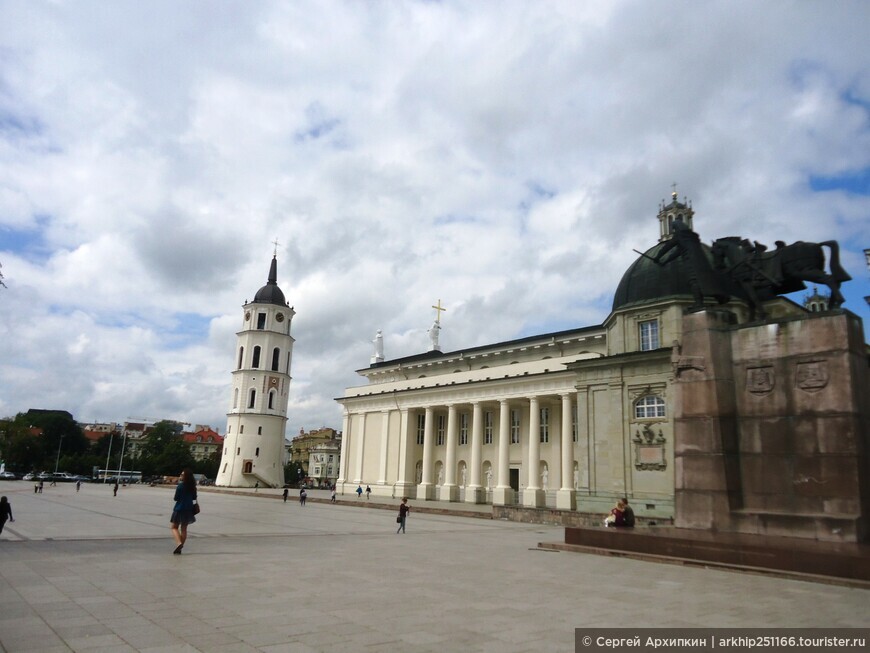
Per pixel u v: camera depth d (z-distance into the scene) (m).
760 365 17.22
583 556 17.53
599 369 39.81
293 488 102.69
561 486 54.16
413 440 68.25
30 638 7.51
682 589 11.95
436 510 44.59
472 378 62.28
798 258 18.14
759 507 16.61
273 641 7.59
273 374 102.44
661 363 37.06
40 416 134.88
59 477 115.12
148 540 19.25
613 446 38.22
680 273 38.97
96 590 10.62
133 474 128.25
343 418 77.38
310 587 11.46
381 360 92.56
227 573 12.91
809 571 13.30
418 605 9.99
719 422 17.27
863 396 16.02
